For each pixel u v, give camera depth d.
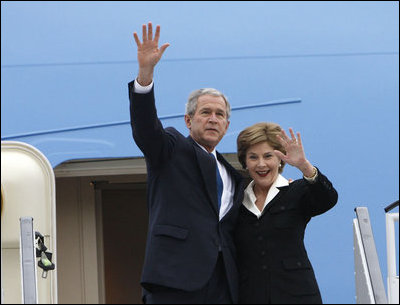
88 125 24.14
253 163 14.05
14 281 18.23
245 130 14.25
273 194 13.98
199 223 13.31
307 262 13.80
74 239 29.83
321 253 23.33
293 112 24.05
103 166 25.06
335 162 23.80
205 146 14.17
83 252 29.77
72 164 25.03
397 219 14.17
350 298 23.20
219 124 14.02
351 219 23.50
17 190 18.55
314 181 13.27
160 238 13.20
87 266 29.77
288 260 13.61
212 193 13.55
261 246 13.70
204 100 14.09
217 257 13.24
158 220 13.37
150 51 12.91
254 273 13.63
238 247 13.92
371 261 13.23
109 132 24.14
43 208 18.78
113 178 29.98
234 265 13.53
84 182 30.14
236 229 13.99
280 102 24.06
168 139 13.59
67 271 29.62
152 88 13.00
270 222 13.77
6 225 18.39
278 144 14.02
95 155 24.06
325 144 23.89
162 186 13.52
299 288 13.48
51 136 24.09
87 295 29.56
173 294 13.16
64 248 29.78
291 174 23.23
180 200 13.43
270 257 13.64
